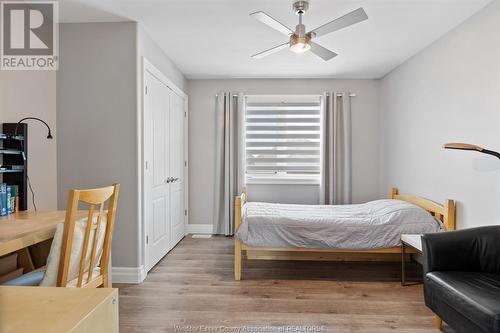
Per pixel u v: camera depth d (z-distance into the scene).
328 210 3.58
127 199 2.97
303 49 2.45
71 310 0.74
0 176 2.42
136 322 2.23
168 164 3.91
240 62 4.02
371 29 2.98
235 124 4.80
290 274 3.22
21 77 2.59
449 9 2.58
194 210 4.85
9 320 0.69
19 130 2.42
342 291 2.80
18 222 2.01
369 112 4.73
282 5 2.56
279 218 3.11
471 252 2.15
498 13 2.37
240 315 2.34
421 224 3.00
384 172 4.55
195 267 3.40
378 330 2.15
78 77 2.98
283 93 4.76
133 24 2.94
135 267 2.97
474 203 2.65
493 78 2.42
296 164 4.78
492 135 2.44
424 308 2.47
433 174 3.27
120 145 2.97
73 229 1.52
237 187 4.73
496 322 1.51
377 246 2.98
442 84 3.10
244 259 3.70
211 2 2.54
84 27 2.96
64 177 3.00
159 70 3.51
